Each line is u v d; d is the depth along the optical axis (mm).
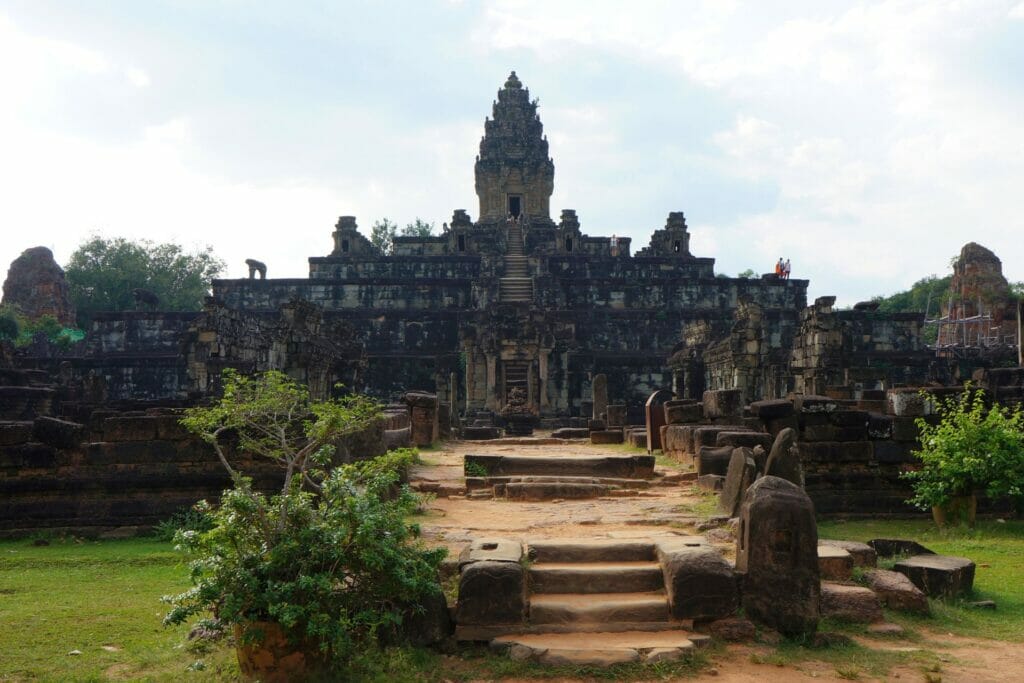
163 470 16562
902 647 9148
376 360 65500
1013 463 16438
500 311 62156
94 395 41688
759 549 9414
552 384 62219
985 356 61500
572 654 8562
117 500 16484
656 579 10094
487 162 87875
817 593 9297
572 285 70250
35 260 80188
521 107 89750
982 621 10203
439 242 80312
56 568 13406
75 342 76375
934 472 17172
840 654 8875
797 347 43719
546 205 88125
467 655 8875
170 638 9375
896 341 64500
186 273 97688
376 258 73562
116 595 11461
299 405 15969
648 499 16141
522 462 17984
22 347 64500
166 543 15383
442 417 30922
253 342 42500
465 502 16156
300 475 10055
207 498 16422
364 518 8461
